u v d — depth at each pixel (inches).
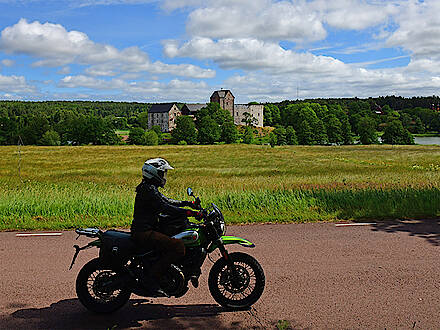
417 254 275.0
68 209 418.9
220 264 190.9
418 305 194.2
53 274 240.1
